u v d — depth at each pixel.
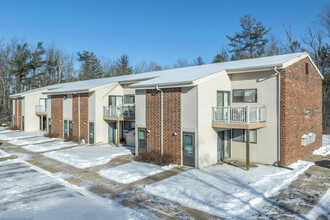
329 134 27.44
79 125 23.91
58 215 8.41
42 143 23.36
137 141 17.28
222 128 15.58
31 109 33.38
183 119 14.52
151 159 15.30
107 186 11.38
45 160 16.59
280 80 13.96
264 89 14.62
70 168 14.47
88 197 10.07
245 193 10.12
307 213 8.43
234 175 12.61
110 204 9.35
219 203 9.18
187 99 14.31
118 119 20.95
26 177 12.86
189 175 12.70
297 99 15.24
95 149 19.86
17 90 46.66
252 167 14.04
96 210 8.81
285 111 13.85
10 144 23.28
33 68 49.09
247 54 42.28
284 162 13.91
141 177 12.52
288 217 8.16
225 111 15.59
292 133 14.62
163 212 8.62
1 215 8.45
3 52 48.59
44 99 34.56
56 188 11.17
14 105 36.69
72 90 23.62
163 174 12.96
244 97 15.50
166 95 15.30
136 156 16.97
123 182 11.87
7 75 48.81
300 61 15.69
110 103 22.98
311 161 15.27
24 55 47.69
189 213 8.54
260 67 14.13
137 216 8.30
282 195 10.04
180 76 16.31
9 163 15.91
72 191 10.78
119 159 16.39
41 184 11.73
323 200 9.55
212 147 14.89
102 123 22.62
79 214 8.48
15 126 35.06
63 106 26.12
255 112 13.99
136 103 17.31
